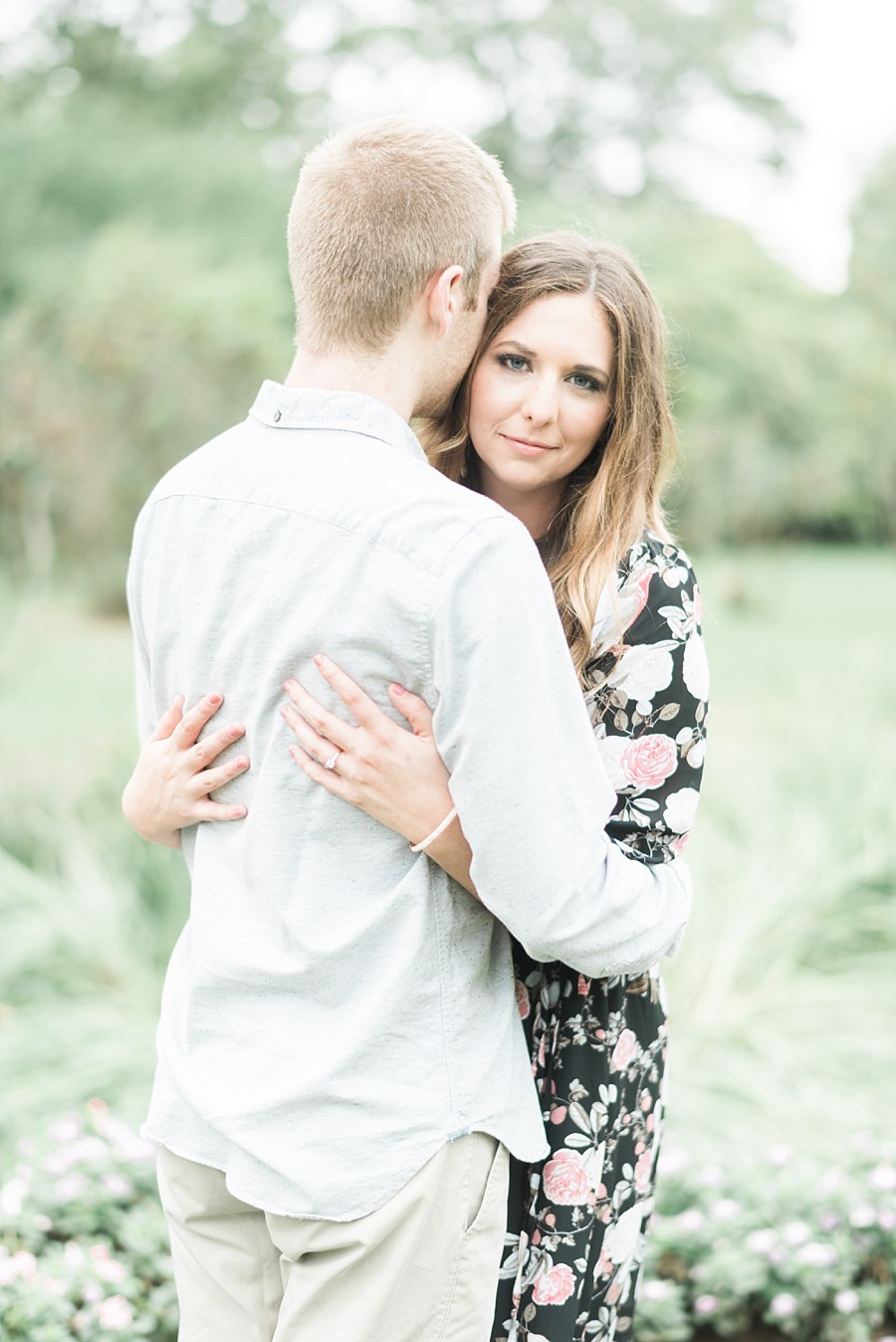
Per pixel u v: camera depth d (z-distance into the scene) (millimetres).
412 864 1278
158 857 3842
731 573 15367
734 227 15641
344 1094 1245
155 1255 2402
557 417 1528
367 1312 1250
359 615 1219
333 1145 1246
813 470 15133
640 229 15273
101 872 3955
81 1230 2482
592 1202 1458
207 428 11430
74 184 14031
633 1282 1657
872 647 9891
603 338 1515
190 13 18109
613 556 1471
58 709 8977
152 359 11289
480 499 1229
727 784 4594
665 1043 1605
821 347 14852
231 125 17219
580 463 1623
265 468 1305
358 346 1328
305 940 1265
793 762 4719
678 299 14359
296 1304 1289
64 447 10945
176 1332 2312
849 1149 2713
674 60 21078
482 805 1195
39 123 14625
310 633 1240
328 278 1314
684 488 14547
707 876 3920
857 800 4258
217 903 1344
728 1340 2449
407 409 1366
